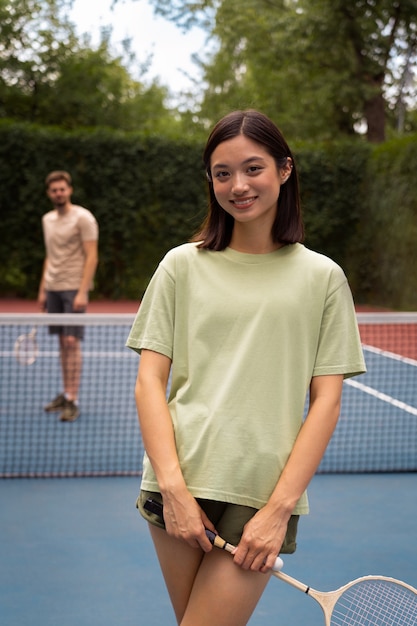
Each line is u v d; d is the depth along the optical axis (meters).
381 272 16.38
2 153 16.09
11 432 6.21
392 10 19.92
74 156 16.34
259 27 21.53
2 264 16.45
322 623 3.15
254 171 1.93
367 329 12.79
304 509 1.99
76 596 3.38
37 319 5.62
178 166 16.61
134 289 17.03
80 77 21.56
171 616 3.21
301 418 2.00
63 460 5.46
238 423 1.93
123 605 3.30
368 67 20.64
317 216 17.08
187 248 2.07
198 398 1.98
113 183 16.50
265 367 1.94
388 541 4.11
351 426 6.79
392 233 15.75
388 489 5.04
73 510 4.49
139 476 5.18
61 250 6.47
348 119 22.41
